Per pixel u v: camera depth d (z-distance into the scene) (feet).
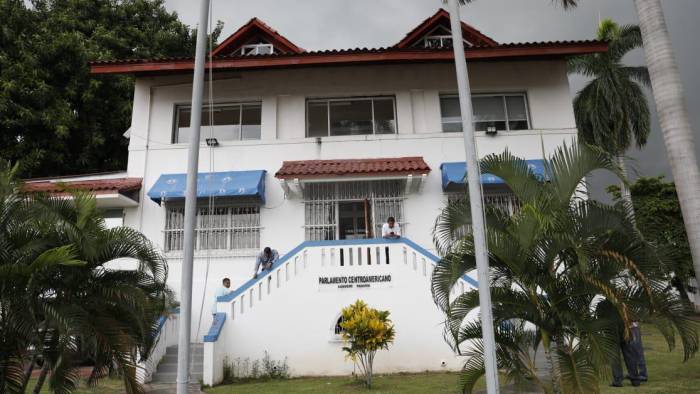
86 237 23.15
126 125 73.72
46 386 33.47
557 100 55.42
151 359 38.17
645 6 34.37
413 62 54.80
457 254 22.84
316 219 51.26
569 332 22.25
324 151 53.88
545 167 24.71
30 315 21.36
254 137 55.62
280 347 40.27
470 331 23.61
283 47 60.44
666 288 21.39
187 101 56.13
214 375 37.14
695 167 31.48
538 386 23.35
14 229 22.76
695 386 31.12
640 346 32.99
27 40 67.21
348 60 53.36
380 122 55.98
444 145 53.88
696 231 30.63
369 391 32.63
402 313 40.63
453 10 21.67
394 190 51.62
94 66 53.47
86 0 78.18
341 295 41.04
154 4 83.61
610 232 22.06
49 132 67.15
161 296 26.32
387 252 41.86
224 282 44.73
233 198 51.78
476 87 56.03
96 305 23.08
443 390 32.24
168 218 51.67
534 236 21.83
